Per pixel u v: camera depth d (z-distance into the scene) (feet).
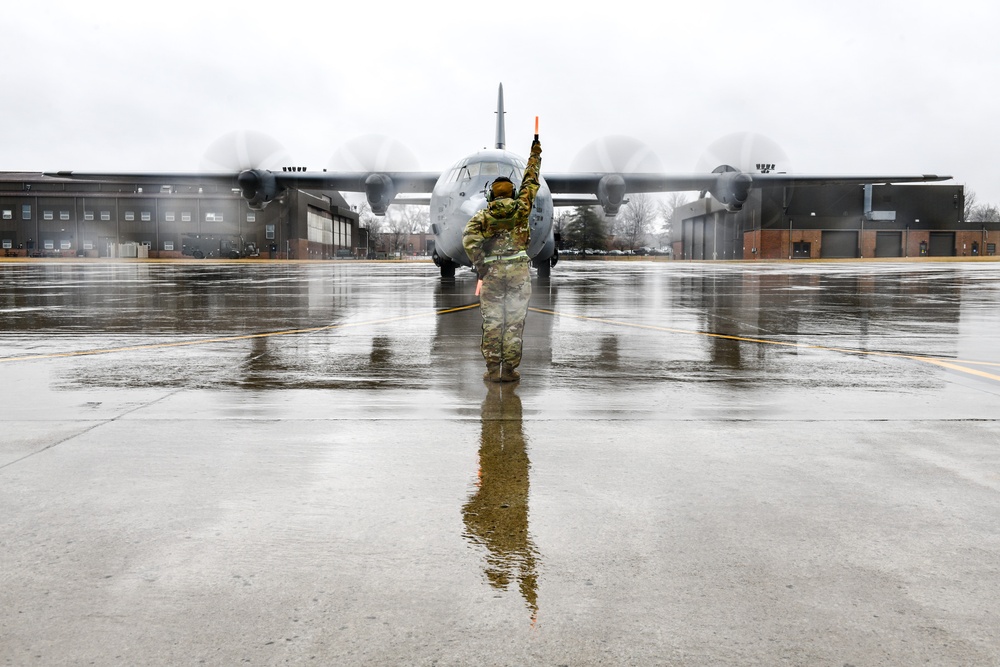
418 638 6.04
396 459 10.97
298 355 21.70
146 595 6.72
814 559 7.48
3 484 9.75
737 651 5.85
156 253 232.32
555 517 8.63
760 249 210.18
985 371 18.95
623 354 21.91
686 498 9.27
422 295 49.44
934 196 212.23
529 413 14.08
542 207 55.21
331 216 276.21
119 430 12.69
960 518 8.57
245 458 11.02
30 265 146.72
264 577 7.08
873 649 5.88
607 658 5.76
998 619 6.33
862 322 31.30
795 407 14.65
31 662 5.67
